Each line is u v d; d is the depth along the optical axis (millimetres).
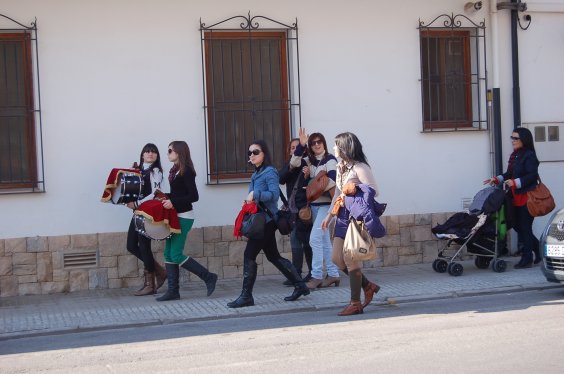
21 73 10578
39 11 10469
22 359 7391
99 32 10680
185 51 11023
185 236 9891
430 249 12117
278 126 11648
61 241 10539
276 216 9289
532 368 6340
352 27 11727
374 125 11859
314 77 11602
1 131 10531
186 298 10062
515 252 12484
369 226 8328
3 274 10352
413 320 8492
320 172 9992
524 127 12367
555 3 12594
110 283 10734
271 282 11000
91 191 10680
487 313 8742
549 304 9180
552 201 11461
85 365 7031
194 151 11086
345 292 10125
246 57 11477
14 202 10398
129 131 10820
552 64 12703
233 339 7855
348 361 6742
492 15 12375
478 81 12422
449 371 6328
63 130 10578
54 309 9625
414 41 12023
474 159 12352
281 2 11430
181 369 6707
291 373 6418
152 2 10867
